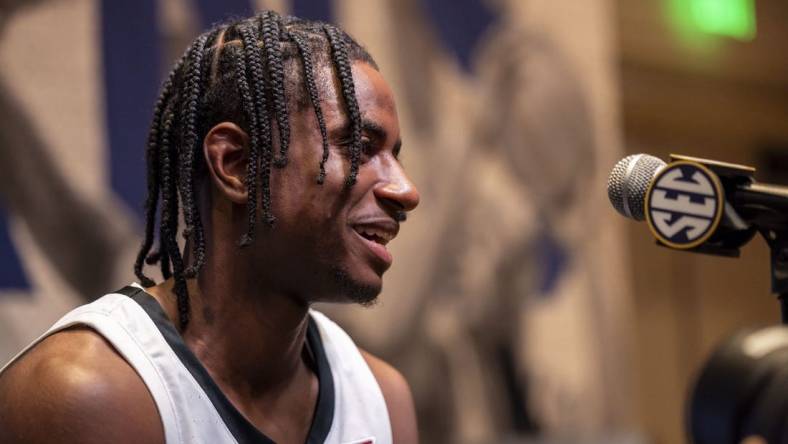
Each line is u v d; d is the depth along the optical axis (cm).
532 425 336
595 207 359
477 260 329
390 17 318
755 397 88
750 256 519
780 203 111
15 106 251
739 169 113
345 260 121
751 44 492
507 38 344
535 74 349
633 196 119
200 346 125
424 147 321
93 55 263
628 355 364
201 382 122
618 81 452
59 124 257
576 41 362
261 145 121
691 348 492
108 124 264
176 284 127
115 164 264
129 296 127
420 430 312
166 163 130
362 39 311
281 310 125
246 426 124
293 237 121
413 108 320
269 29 125
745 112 504
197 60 127
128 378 117
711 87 488
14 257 248
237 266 124
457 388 321
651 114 477
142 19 270
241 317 125
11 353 246
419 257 316
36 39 255
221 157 123
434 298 318
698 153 502
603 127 364
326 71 124
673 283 490
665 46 460
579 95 359
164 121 131
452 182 326
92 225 259
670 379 482
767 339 91
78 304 256
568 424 344
